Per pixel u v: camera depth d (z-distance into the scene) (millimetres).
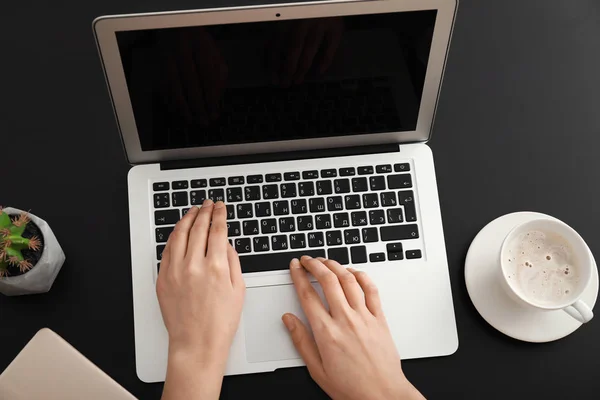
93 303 842
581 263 782
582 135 939
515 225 855
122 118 799
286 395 810
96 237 870
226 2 1006
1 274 762
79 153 909
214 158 873
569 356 833
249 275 826
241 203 849
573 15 1000
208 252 808
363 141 875
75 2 973
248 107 806
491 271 833
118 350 825
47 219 876
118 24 700
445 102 951
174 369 751
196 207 843
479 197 903
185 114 802
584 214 899
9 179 893
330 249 839
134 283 823
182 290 788
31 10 966
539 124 942
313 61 763
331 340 778
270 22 719
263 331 810
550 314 812
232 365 803
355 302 799
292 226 842
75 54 952
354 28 737
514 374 826
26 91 934
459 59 973
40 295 840
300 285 814
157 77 754
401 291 833
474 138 933
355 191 860
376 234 846
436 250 847
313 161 870
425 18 737
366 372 763
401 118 847
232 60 750
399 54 767
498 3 1002
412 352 817
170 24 707
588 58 978
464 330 837
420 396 755
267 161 871
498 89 959
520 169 919
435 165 918
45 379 575
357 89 801
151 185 856
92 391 575
